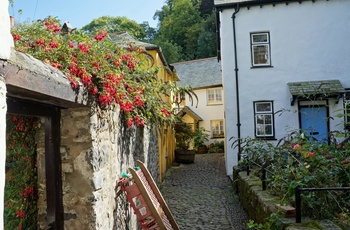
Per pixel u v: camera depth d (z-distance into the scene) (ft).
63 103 7.73
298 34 33.81
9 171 8.01
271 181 15.20
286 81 33.78
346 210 10.75
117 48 12.44
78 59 8.47
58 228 8.47
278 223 10.08
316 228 9.22
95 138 9.04
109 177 10.48
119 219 11.57
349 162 12.29
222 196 24.23
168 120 19.04
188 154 44.80
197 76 71.31
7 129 8.09
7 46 4.32
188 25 113.29
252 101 34.09
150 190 12.57
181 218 18.53
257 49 34.53
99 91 9.02
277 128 33.55
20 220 8.00
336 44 33.40
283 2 33.76
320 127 33.06
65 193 8.80
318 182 11.30
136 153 15.83
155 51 32.24
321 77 33.47
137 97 12.43
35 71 5.46
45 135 8.41
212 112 65.87
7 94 5.88
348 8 33.24
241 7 34.45
